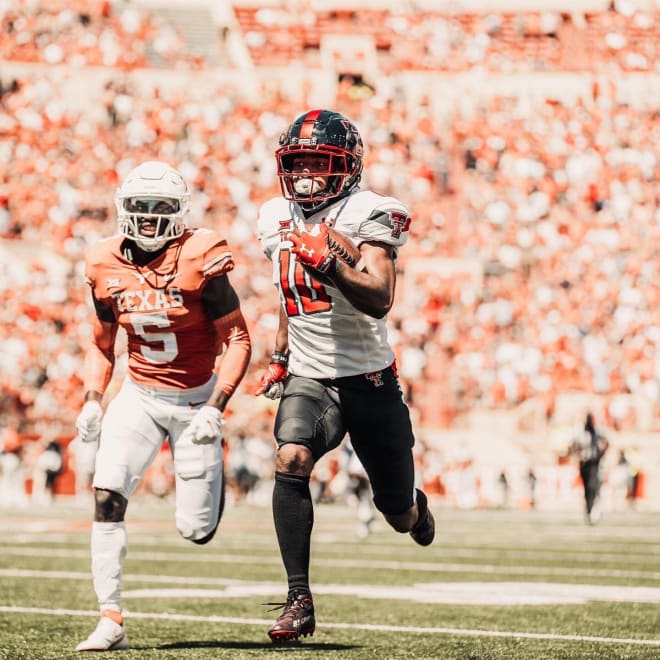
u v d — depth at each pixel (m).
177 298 11.91
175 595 16.92
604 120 82.19
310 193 10.95
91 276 12.09
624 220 75.62
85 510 47.97
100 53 84.38
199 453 12.11
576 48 87.19
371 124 80.50
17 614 14.29
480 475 58.53
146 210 11.66
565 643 12.08
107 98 82.94
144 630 13.07
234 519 42.31
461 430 61.47
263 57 90.06
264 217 11.54
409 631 13.09
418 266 70.88
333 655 11.05
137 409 12.12
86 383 12.27
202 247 11.91
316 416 11.09
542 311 69.19
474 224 75.25
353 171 11.14
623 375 65.31
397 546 28.45
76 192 76.31
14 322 67.44
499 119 81.69
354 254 10.62
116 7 90.69
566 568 22.30
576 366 65.50
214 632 12.94
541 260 73.00
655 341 67.12
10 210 75.25
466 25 89.06
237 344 12.05
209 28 92.38
